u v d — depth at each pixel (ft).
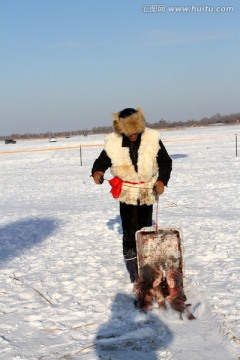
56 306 15.19
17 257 21.86
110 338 12.67
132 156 16.48
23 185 58.70
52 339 12.80
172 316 13.74
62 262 20.57
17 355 11.88
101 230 27.45
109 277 17.92
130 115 15.92
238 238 22.97
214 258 19.86
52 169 82.43
